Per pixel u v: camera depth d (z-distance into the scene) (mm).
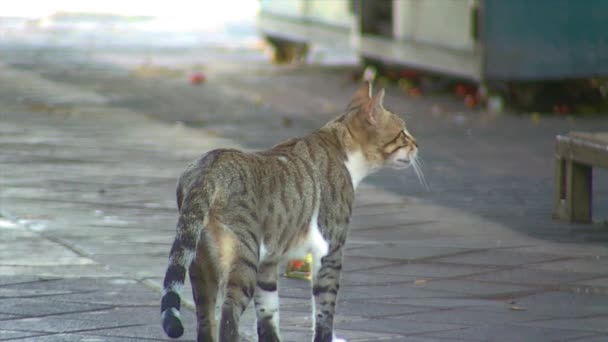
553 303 9930
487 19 20906
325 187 8445
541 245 12062
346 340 8852
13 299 9820
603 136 12922
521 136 19078
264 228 7980
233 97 23031
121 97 22672
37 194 14234
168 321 7305
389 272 10977
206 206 7637
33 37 33094
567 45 21047
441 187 15164
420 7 23062
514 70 20938
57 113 20516
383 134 9023
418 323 9320
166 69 27062
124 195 14281
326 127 8938
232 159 7961
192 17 39031
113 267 10953
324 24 27000
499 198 14547
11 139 17828
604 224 13117
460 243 12141
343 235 8570
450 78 24016
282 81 25516
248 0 43156
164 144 17797
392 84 25125
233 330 7621
